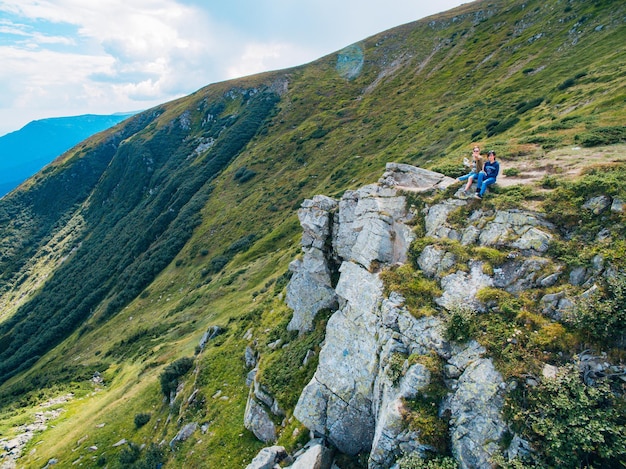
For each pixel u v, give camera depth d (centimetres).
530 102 7156
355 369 1814
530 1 15712
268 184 15012
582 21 10175
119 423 4969
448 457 1253
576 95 5803
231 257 11756
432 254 1883
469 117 9275
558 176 1967
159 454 3284
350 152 13575
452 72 15238
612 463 1045
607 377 1148
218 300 8962
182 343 7206
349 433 1750
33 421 6831
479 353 1384
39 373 11519
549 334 1296
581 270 1428
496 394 1257
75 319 14525
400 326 1673
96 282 15938
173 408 4028
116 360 9450
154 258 14600
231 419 3000
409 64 19150
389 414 1408
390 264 2094
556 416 1132
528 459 1116
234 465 2478
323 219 2914
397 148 10625
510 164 2570
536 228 1664
